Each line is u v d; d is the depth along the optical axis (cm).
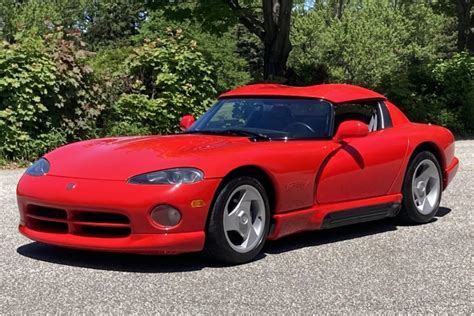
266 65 1956
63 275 466
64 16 6075
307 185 540
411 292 438
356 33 5503
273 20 1923
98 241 468
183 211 459
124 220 464
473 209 743
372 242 583
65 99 1182
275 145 531
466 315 396
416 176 652
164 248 457
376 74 5438
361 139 596
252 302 412
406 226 654
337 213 567
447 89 1906
